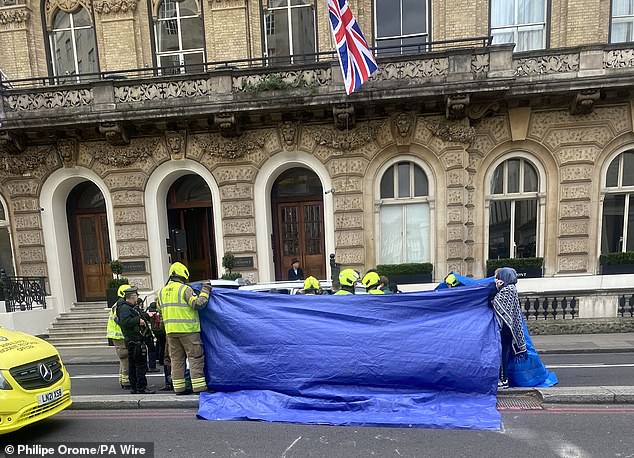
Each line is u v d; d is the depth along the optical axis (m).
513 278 4.93
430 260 11.84
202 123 11.57
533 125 11.17
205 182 12.87
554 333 9.78
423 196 11.70
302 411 4.60
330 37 12.04
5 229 12.75
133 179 11.99
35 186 12.18
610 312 9.94
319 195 12.54
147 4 12.45
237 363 4.97
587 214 11.21
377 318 4.91
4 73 12.63
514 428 4.17
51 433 4.53
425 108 11.15
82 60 12.88
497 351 4.67
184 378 5.30
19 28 12.53
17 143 11.82
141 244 12.12
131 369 5.79
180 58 12.62
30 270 12.43
